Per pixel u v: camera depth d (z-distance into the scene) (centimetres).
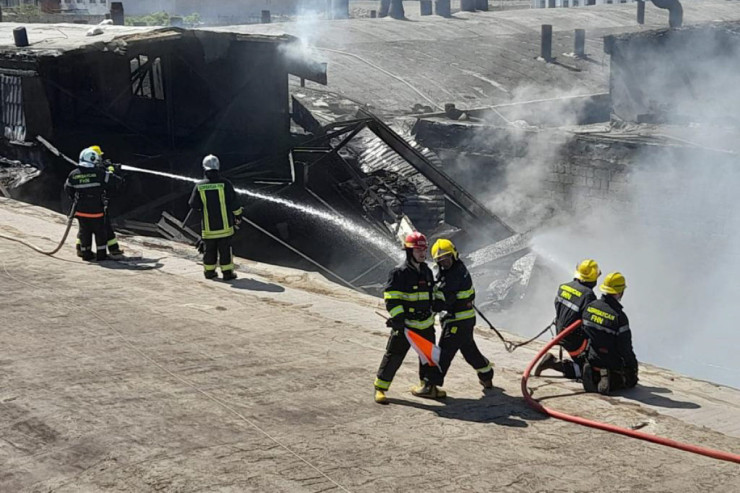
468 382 882
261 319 1098
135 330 1011
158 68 2912
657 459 680
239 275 1375
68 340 958
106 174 1395
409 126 3678
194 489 595
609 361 859
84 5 8294
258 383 835
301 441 689
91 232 1394
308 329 1058
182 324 1049
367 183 2970
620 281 869
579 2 8544
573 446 704
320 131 2645
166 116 2898
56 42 2464
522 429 742
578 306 888
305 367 897
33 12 7169
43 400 764
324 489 601
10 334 973
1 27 3145
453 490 607
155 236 2178
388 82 4350
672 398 859
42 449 661
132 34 2441
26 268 1323
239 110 2884
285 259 2662
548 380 907
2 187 2261
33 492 591
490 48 5197
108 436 686
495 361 979
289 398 795
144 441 678
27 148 2391
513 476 635
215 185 1306
